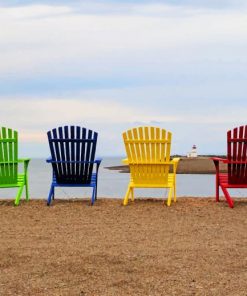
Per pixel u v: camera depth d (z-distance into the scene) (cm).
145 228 705
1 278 475
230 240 627
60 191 1842
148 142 897
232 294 427
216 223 737
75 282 461
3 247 595
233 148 880
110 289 442
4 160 901
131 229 698
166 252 566
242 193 1759
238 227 707
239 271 492
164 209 852
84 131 897
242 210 841
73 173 915
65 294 430
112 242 619
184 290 438
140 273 487
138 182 915
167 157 898
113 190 1942
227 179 939
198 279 468
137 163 902
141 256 549
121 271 494
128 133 901
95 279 470
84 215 805
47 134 899
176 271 493
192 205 891
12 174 912
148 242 618
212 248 584
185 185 2319
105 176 3641
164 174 902
